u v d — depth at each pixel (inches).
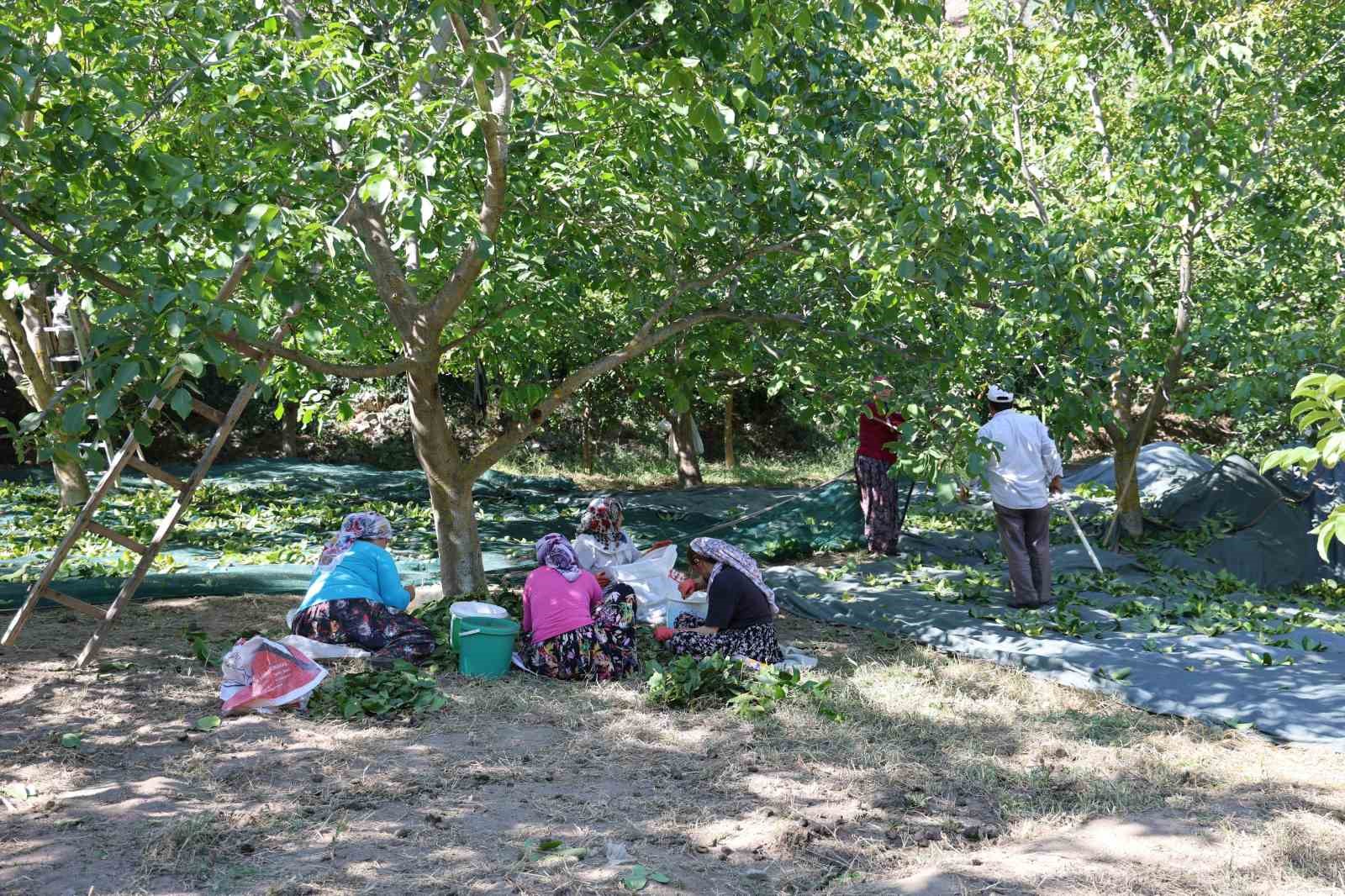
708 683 237.8
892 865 158.2
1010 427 322.7
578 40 210.4
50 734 203.3
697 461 749.9
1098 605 328.5
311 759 195.3
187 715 217.3
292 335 301.9
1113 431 417.1
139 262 224.2
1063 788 190.2
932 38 450.0
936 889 148.5
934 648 288.5
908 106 294.5
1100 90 466.6
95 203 220.5
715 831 168.7
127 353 197.8
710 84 226.2
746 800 181.8
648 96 219.6
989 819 176.7
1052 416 327.6
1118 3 401.1
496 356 359.9
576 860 156.5
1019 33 458.6
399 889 146.7
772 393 327.3
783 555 424.2
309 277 220.8
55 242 236.1
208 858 154.2
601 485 761.6
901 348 298.0
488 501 601.3
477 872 152.0
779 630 310.7
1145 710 237.9
